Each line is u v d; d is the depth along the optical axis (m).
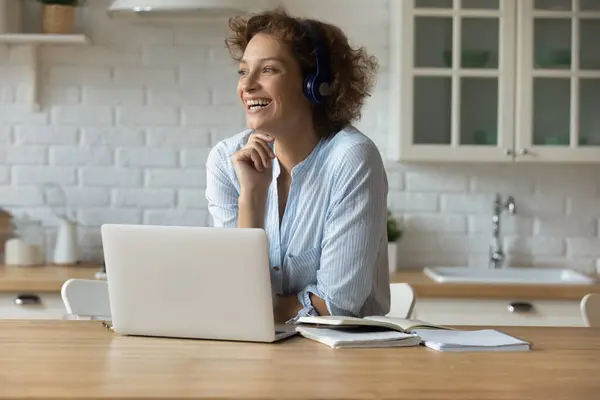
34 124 5.04
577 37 4.79
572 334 2.69
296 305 2.79
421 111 4.76
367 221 2.71
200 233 2.39
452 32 4.75
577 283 4.53
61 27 4.86
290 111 2.80
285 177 2.90
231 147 3.05
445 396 1.88
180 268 2.42
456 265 5.18
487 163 5.17
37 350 2.28
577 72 4.79
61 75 5.03
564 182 5.18
